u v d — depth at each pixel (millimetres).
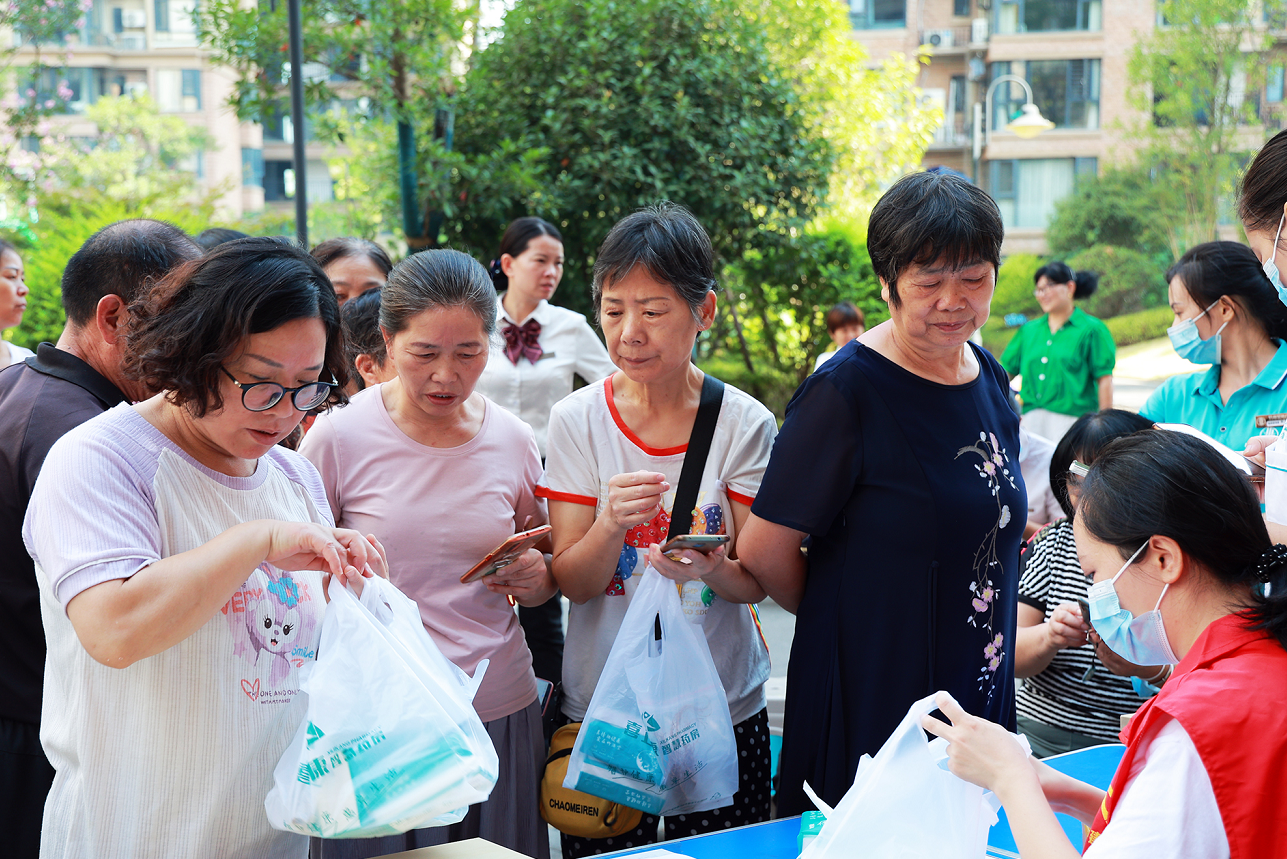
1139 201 15758
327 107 7102
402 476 2111
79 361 1915
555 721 2373
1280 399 2869
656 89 7008
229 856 1453
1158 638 1413
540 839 2230
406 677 1408
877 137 10297
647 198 6961
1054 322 6551
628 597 2182
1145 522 1364
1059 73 17984
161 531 1401
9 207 9594
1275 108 14922
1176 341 3047
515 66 7168
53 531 1314
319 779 1355
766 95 7398
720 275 8195
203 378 1327
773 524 1955
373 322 2635
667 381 2152
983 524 1898
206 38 6742
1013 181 18375
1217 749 1213
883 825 1452
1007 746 1411
